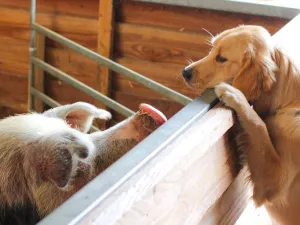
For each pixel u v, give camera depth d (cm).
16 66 347
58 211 84
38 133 118
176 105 322
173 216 116
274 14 281
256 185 160
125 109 304
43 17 332
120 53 324
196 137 119
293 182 165
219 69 172
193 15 302
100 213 86
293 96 163
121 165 99
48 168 107
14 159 116
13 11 333
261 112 165
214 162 137
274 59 163
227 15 295
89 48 330
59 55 337
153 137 112
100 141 131
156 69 319
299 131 158
